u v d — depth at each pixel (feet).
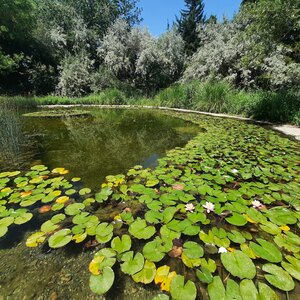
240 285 2.74
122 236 3.62
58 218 4.11
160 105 26.00
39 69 34.14
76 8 43.78
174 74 38.14
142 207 4.55
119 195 4.94
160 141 9.95
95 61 39.19
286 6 12.64
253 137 10.19
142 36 36.35
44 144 9.45
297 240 3.60
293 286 2.76
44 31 36.22
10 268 3.11
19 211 4.33
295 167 6.61
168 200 4.71
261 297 2.59
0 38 31.89
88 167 6.73
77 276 2.97
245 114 17.24
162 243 3.46
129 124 14.28
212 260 3.15
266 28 14.10
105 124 14.32
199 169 6.46
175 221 4.00
